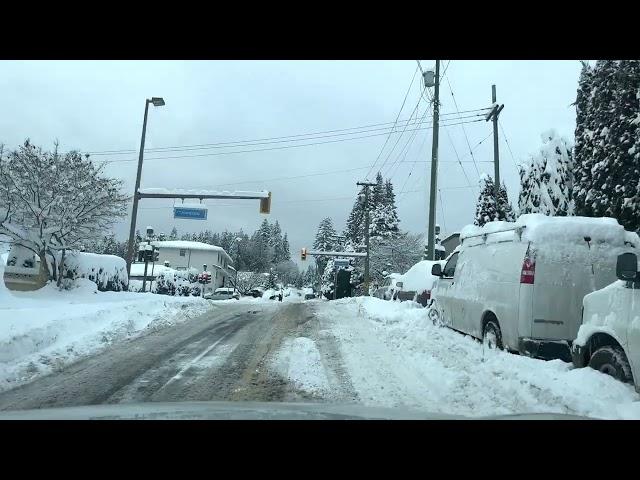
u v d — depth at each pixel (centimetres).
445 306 1045
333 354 885
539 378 603
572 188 1762
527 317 714
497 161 2517
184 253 9162
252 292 6938
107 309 1247
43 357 802
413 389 659
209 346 970
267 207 2669
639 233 1266
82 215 1905
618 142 1335
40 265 1858
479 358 747
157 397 621
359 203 8038
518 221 791
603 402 507
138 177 2561
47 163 1852
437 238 4394
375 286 5316
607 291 586
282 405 428
